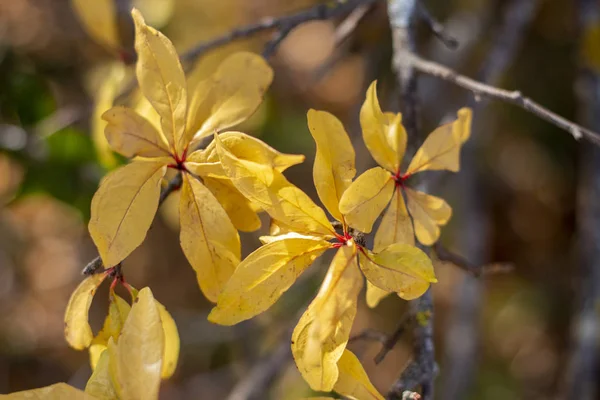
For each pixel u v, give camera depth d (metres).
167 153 0.46
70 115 0.74
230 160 0.45
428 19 0.55
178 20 0.98
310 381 0.43
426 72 0.53
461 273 0.95
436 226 0.47
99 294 1.08
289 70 1.12
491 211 1.22
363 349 1.09
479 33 0.93
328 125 0.45
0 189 0.95
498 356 1.18
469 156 0.90
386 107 0.76
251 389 0.72
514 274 1.24
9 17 1.00
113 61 0.92
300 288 0.93
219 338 1.01
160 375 0.44
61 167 0.74
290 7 1.06
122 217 0.45
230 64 0.48
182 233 0.46
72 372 1.13
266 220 0.97
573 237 1.20
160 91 0.46
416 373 0.47
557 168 1.19
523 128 1.15
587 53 0.73
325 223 0.45
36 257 1.12
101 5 0.61
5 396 0.43
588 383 0.74
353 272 0.44
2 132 0.74
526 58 1.09
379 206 0.45
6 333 1.12
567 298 1.19
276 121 1.07
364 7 0.60
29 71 0.83
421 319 0.47
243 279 0.45
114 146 0.46
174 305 1.13
